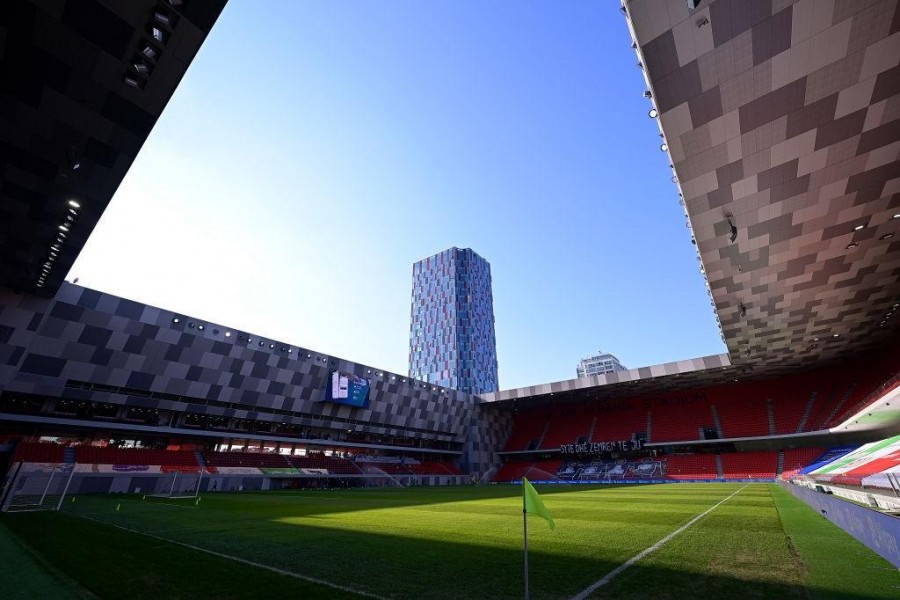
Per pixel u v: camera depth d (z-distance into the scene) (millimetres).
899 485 11266
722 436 41188
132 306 24484
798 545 6926
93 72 9250
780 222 15672
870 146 12156
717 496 18781
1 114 10047
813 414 37406
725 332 27734
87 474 21984
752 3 8828
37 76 9188
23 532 8758
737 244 17078
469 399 51625
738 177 13453
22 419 21875
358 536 8977
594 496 20766
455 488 34250
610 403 53062
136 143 11148
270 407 32219
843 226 15930
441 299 105875
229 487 28047
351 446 39031
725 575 5277
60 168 11844
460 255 109312
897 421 28531
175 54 9148
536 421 57375
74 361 22844
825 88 10461
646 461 44500
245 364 29906
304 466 34094
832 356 35531
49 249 16172
